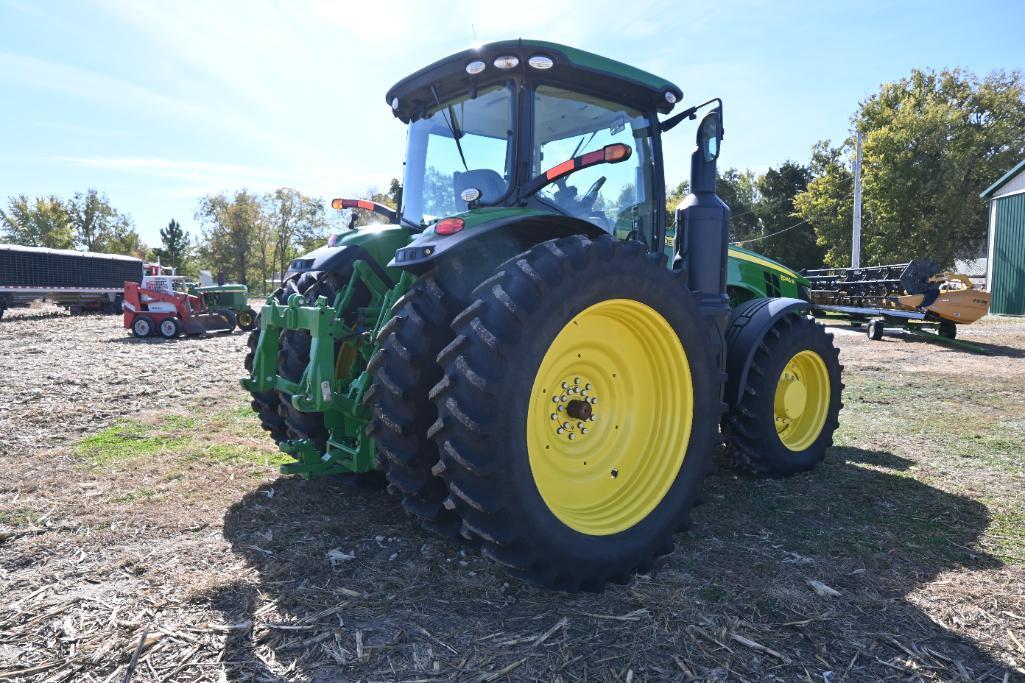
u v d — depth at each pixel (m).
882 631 2.19
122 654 2.04
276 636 2.15
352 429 3.05
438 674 1.95
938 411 5.75
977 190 31.52
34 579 2.54
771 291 5.15
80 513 3.23
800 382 4.06
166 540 2.92
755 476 3.98
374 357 2.56
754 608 2.35
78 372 8.08
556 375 2.62
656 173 3.59
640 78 3.25
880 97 36.28
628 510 2.69
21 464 4.05
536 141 3.08
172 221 56.66
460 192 3.30
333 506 3.37
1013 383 7.12
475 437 2.19
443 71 3.15
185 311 13.37
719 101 3.34
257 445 4.54
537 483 2.46
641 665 1.99
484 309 2.30
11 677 1.91
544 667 1.98
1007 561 2.74
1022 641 2.13
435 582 2.54
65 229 51.44
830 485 3.78
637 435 2.86
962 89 35.75
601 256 2.47
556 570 2.34
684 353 2.79
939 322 11.21
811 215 34.56
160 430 4.98
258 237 53.88
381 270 3.63
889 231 31.28
